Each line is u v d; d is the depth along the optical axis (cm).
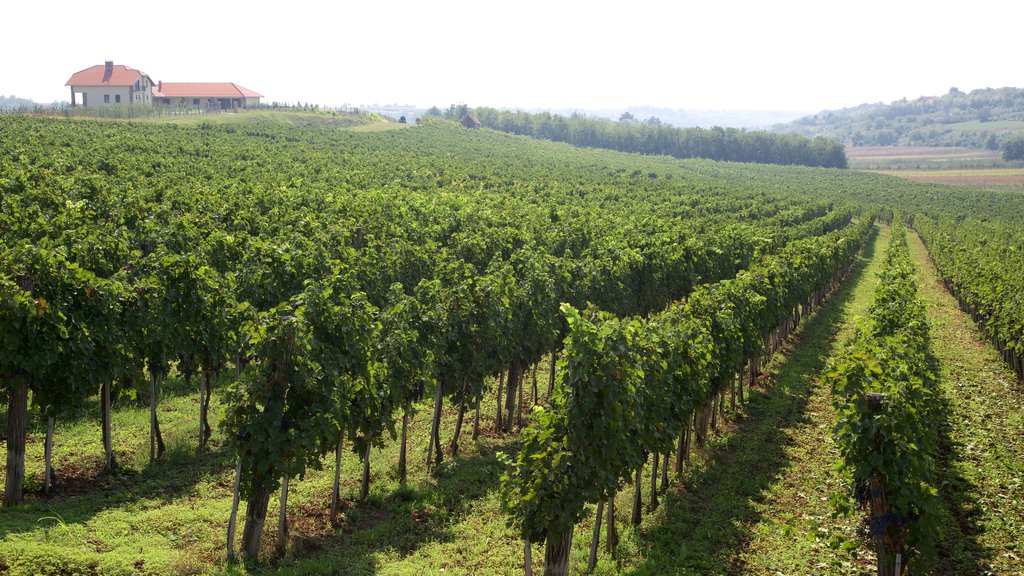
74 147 5319
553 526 1214
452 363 1956
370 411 1641
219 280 1991
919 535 1238
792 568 1427
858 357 1334
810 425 2331
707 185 10500
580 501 1230
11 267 1493
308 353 1398
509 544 1512
